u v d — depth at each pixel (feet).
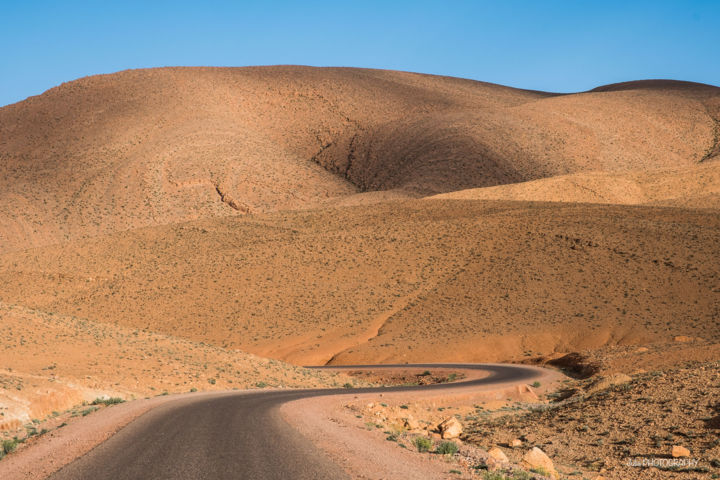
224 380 103.91
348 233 276.41
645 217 260.21
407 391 92.07
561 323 185.47
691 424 53.31
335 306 216.95
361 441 39.99
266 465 31.04
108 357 106.93
